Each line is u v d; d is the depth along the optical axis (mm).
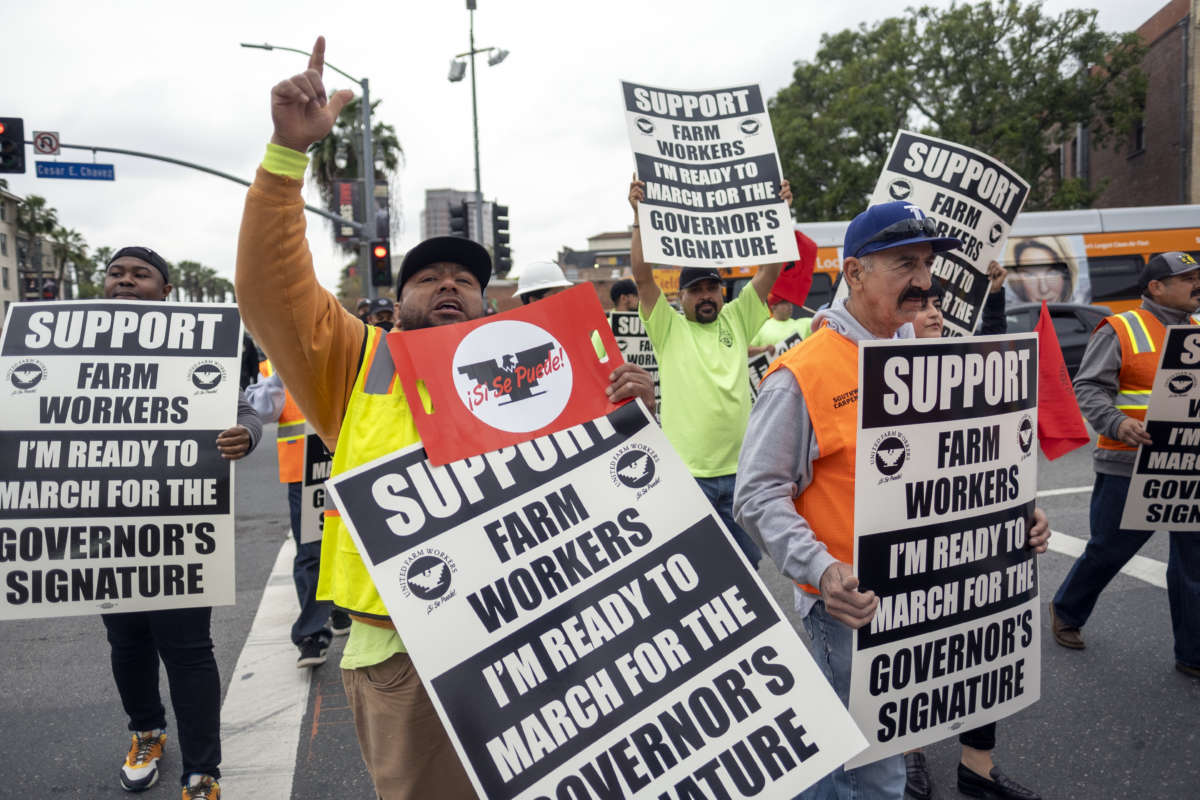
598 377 1942
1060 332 10523
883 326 2180
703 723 1745
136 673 3105
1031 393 2266
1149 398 3635
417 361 1857
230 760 3291
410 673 1820
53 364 2939
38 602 2859
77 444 2900
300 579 4188
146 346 3004
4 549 2852
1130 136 27625
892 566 2033
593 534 1836
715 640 1806
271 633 4691
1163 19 25359
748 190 3906
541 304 1946
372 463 1787
